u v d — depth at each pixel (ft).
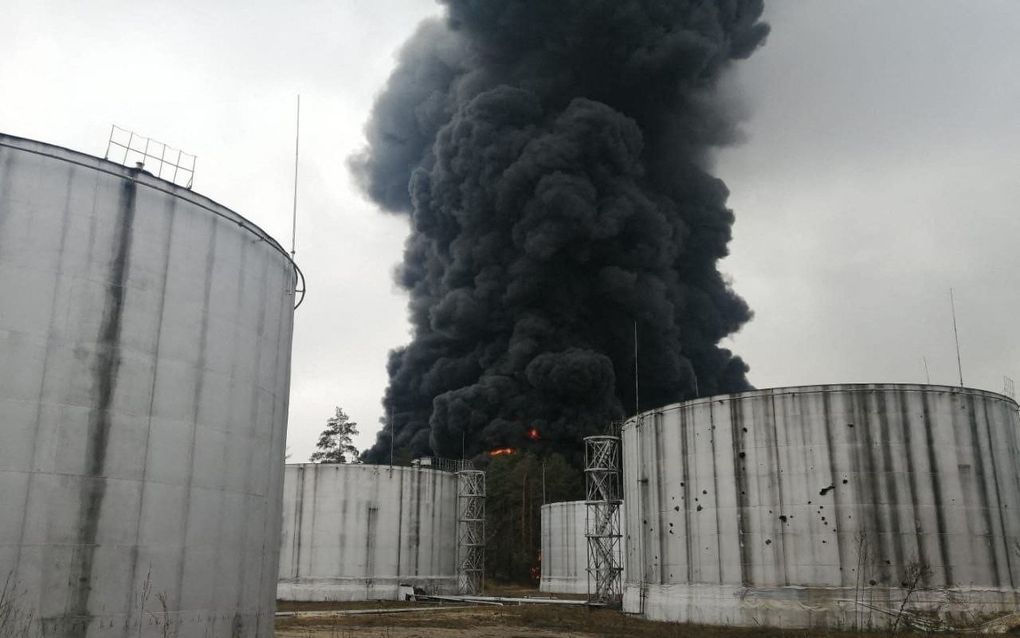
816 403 120.47
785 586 116.06
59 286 60.70
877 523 114.42
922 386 119.75
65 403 59.57
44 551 56.95
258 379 76.48
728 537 122.31
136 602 61.11
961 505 115.85
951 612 110.63
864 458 116.88
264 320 78.28
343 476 196.75
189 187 72.90
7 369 57.52
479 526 224.53
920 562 112.68
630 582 147.84
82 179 63.16
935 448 117.39
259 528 75.82
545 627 127.44
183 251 68.69
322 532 192.44
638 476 142.82
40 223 60.64
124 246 64.49
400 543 200.03
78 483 59.26
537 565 304.09
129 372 63.21
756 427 123.44
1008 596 114.21
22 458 57.11
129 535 61.41
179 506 65.36
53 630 56.54
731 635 108.78
